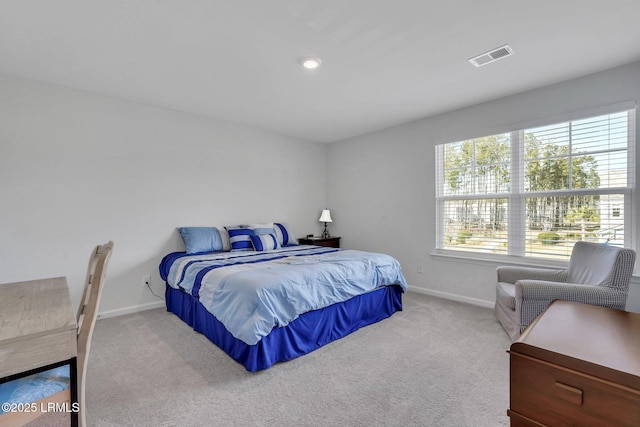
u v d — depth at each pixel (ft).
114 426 4.92
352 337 8.51
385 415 5.20
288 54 7.55
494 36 6.83
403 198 13.71
